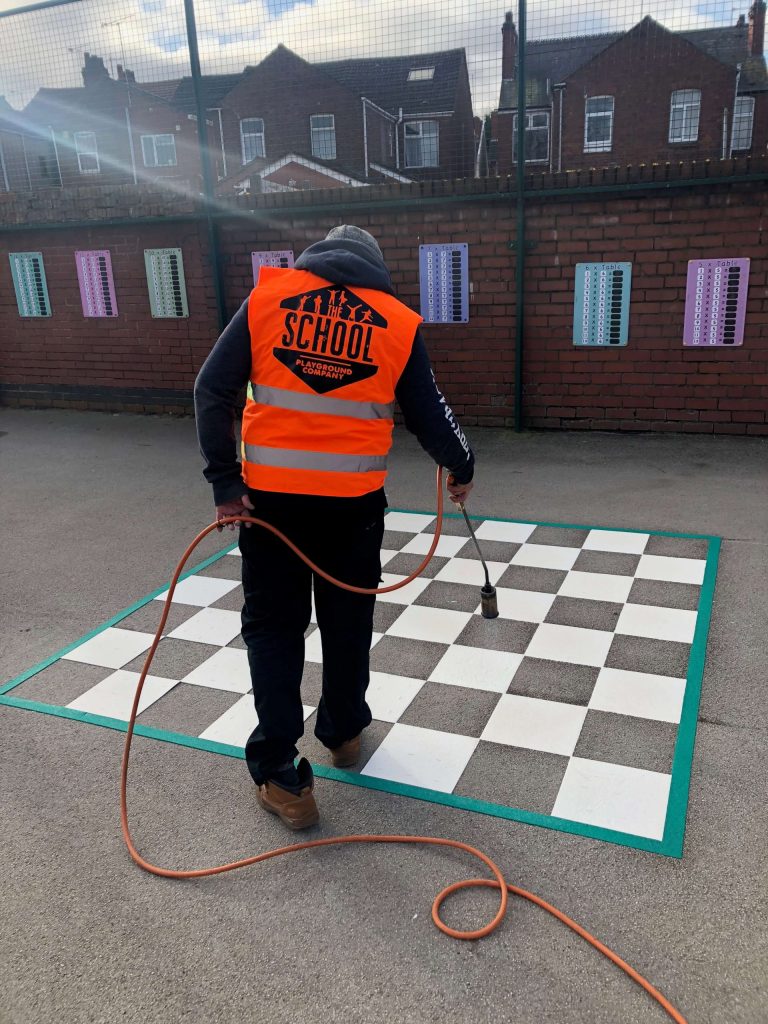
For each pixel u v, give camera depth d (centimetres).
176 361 764
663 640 314
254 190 2459
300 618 221
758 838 211
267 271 212
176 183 718
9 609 372
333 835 220
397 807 230
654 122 2194
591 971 174
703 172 568
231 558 423
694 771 239
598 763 244
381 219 653
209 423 205
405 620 340
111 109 2358
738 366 600
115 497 539
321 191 660
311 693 291
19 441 706
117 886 205
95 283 767
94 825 228
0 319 825
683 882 197
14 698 294
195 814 231
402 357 208
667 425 629
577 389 643
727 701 273
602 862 205
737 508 460
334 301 205
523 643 317
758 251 574
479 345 657
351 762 249
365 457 211
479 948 182
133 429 736
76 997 174
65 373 816
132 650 327
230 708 283
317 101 2356
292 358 203
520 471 555
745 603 343
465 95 663
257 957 182
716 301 591
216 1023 166
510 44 625
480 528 446
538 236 616
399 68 709
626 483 518
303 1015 167
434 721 269
